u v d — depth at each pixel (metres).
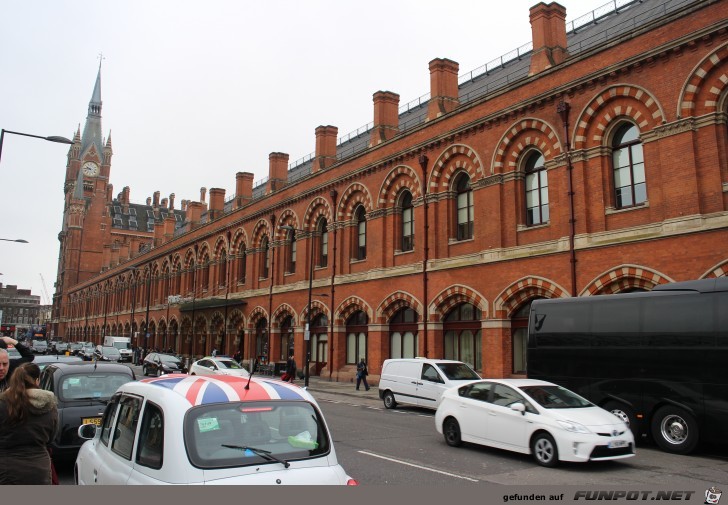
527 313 21.81
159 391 5.08
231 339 45.06
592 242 19.17
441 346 25.28
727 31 16.27
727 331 12.15
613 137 19.55
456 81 27.70
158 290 63.25
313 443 4.96
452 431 12.72
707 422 12.16
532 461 11.14
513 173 22.64
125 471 4.93
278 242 39.47
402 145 28.39
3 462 5.01
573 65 20.45
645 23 18.22
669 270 16.92
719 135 16.48
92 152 123.12
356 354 31.09
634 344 13.75
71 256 113.38
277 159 41.75
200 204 58.72
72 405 10.27
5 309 164.88
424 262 26.06
